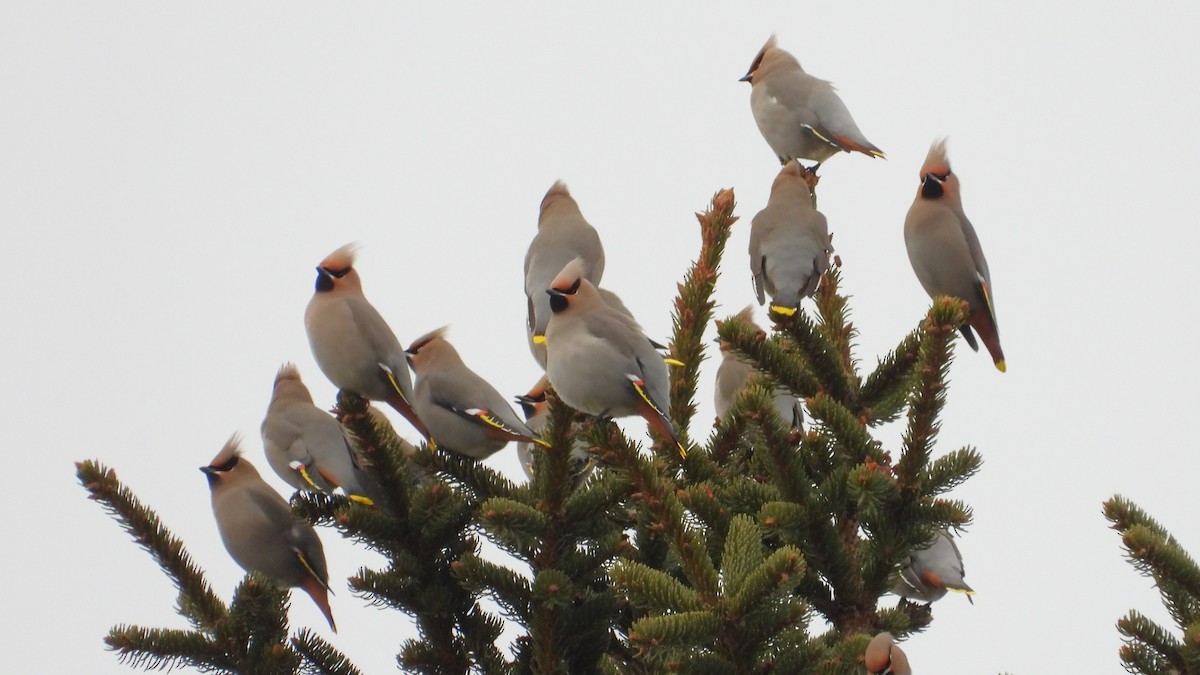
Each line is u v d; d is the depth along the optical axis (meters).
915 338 12.20
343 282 14.16
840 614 10.94
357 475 12.20
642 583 9.18
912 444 10.73
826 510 10.78
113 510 11.42
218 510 13.80
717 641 9.01
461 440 14.23
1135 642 10.02
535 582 10.65
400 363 13.99
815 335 12.36
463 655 11.45
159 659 10.74
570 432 11.04
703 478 11.77
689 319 14.10
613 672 10.41
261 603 10.79
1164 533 10.68
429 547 11.39
